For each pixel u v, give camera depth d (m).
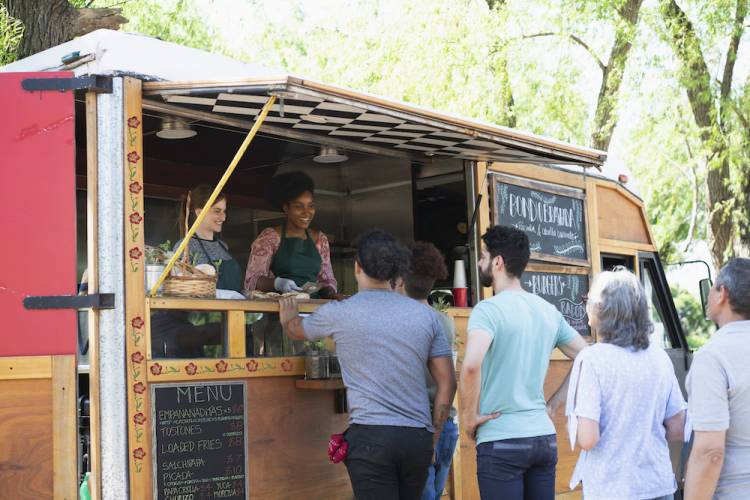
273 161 6.18
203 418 3.80
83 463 4.17
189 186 6.02
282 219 6.52
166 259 3.85
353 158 6.34
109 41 3.76
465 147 5.04
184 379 3.75
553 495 3.67
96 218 3.65
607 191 6.71
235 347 3.96
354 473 3.58
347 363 3.65
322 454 4.29
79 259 5.34
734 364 2.96
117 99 3.70
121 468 3.54
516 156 5.28
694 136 13.94
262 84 3.52
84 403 4.29
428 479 4.20
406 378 3.61
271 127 4.49
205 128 5.06
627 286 3.21
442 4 12.57
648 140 18.17
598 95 13.58
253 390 4.01
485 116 12.43
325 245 5.32
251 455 3.96
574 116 13.96
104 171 3.66
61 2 7.16
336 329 3.67
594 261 6.37
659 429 3.18
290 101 3.80
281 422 4.11
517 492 3.54
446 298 5.65
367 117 4.15
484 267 3.86
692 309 31.17
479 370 3.50
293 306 4.16
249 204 6.35
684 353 7.28
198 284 3.88
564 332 3.86
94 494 3.54
